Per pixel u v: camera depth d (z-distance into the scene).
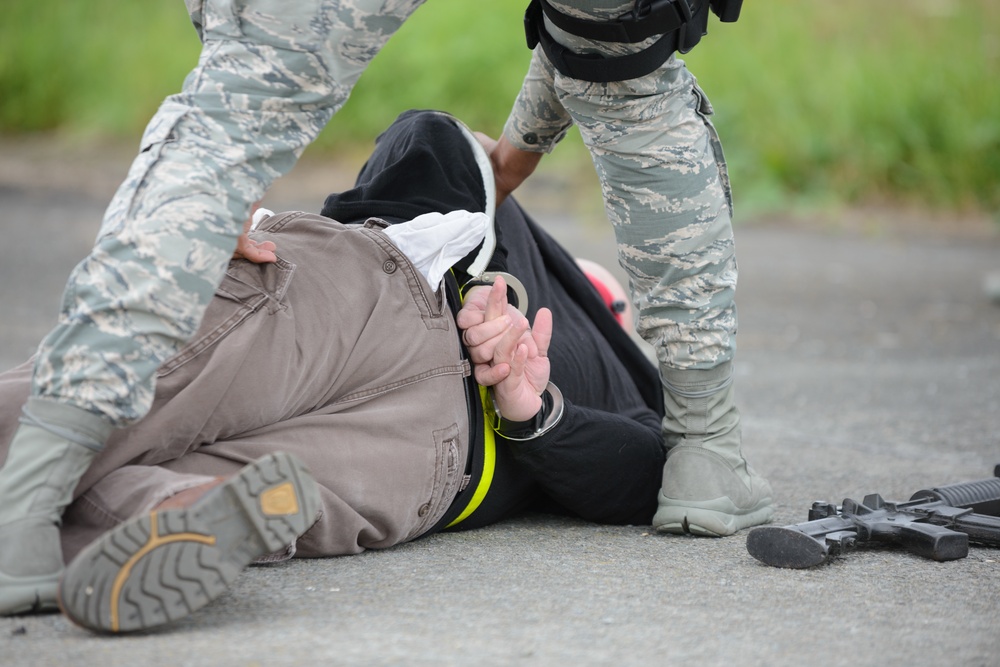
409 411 5.32
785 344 13.30
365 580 5.03
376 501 5.24
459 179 6.11
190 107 4.53
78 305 4.36
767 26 26.64
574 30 5.34
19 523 4.36
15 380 4.87
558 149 25.77
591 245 19.66
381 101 27.88
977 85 24.41
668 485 6.06
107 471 4.71
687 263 5.86
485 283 5.82
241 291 5.08
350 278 5.40
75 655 4.05
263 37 4.51
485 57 27.55
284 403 5.10
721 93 25.50
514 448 5.76
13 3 32.81
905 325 14.34
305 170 26.47
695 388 6.06
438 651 4.19
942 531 5.61
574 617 4.62
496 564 5.37
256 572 5.11
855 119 24.47
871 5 27.14
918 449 8.62
